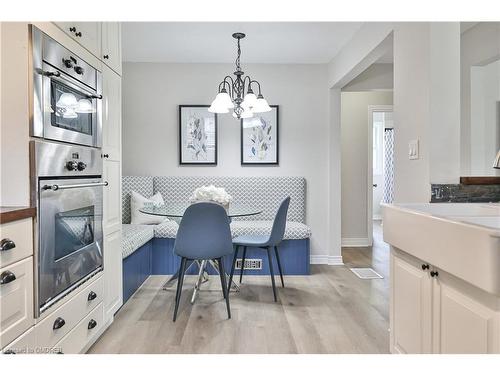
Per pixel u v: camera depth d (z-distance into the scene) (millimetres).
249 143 4488
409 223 1540
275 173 4523
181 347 2217
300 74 4492
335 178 4473
